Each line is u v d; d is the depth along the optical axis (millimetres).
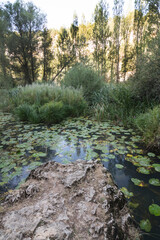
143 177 1715
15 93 6750
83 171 1201
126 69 13836
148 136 2582
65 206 836
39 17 12273
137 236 869
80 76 6680
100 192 991
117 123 4125
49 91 5652
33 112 4352
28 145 2650
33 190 974
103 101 5367
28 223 701
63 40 13609
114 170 1871
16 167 1909
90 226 722
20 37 11875
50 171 1210
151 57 3943
